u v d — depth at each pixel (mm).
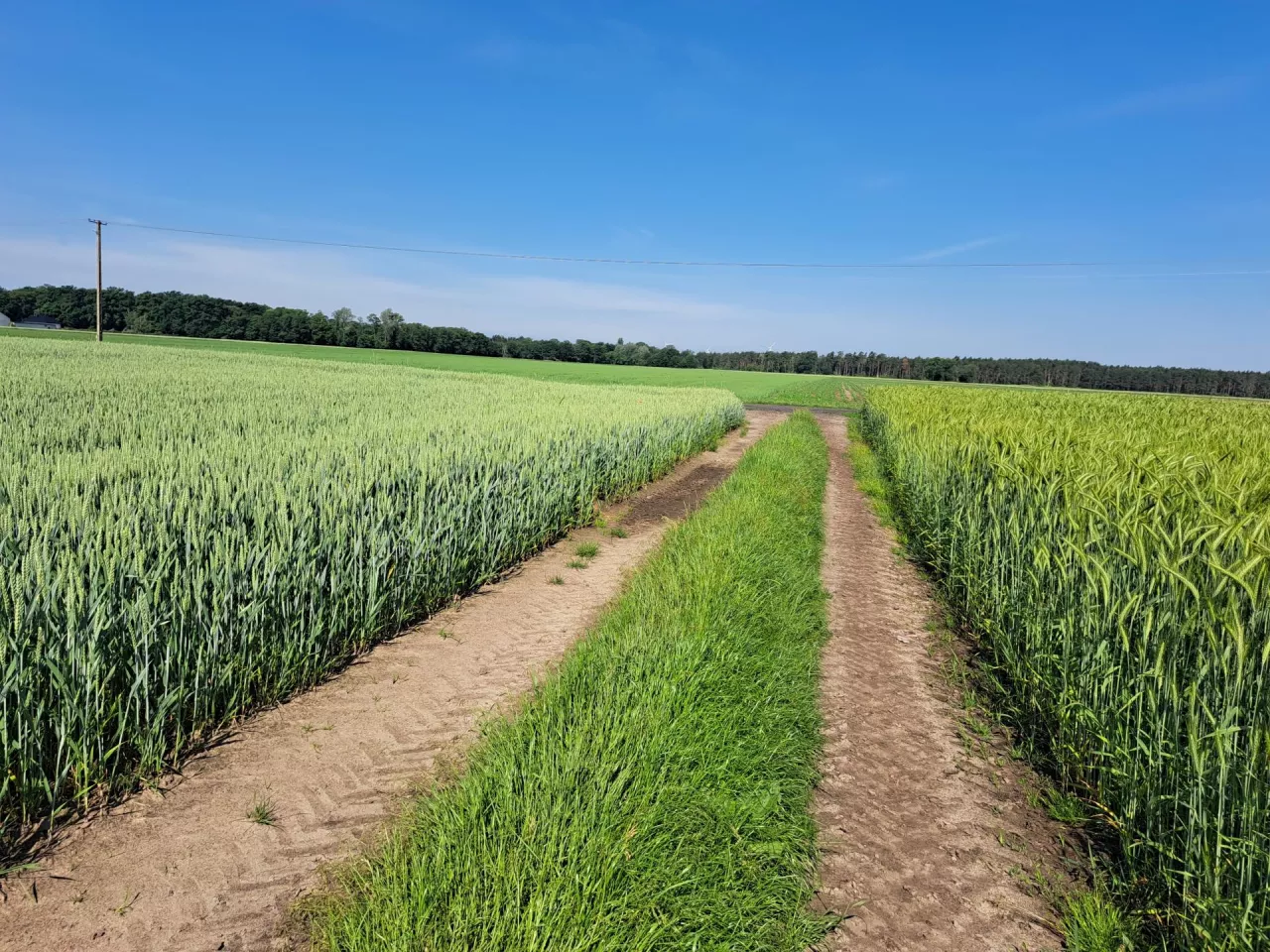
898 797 3842
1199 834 2869
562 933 2273
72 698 3297
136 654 3646
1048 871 3312
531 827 2699
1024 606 5238
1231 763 2861
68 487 5414
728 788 3295
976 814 3742
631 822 2801
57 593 3598
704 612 5047
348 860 3070
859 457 18984
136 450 7664
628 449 12680
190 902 2795
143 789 3525
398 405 17047
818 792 3824
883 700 5031
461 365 69000
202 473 6195
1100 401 26250
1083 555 4199
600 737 3295
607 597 6926
